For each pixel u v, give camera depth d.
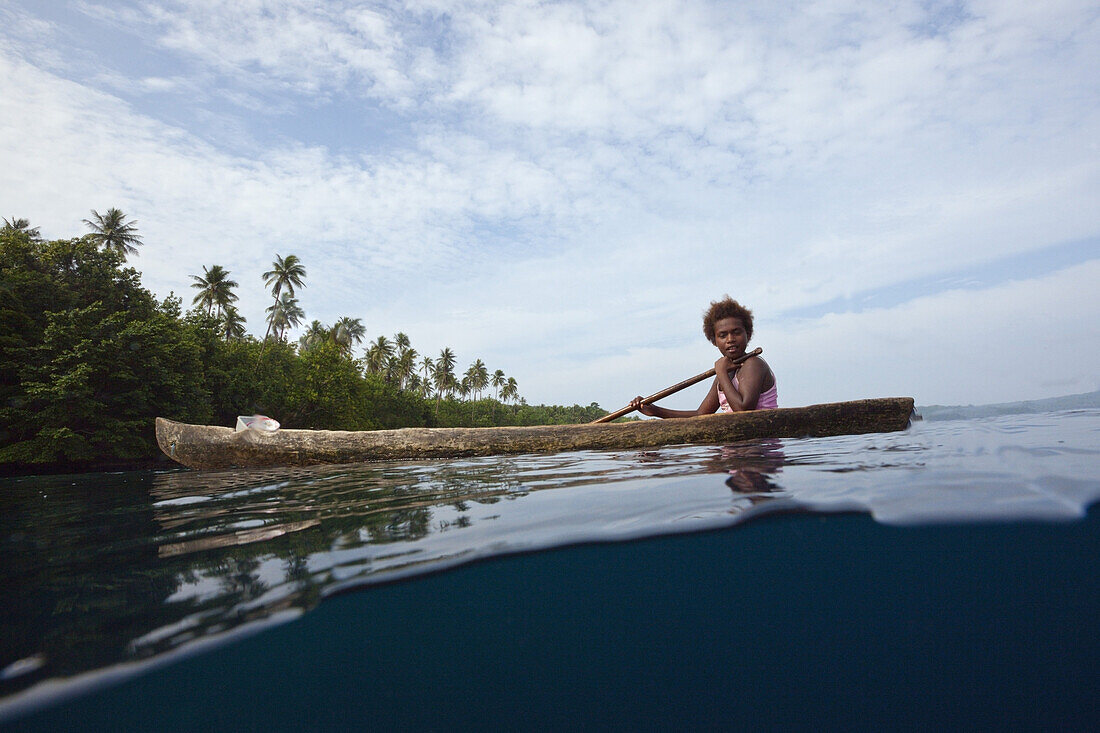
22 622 1.17
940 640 1.42
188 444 4.87
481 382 78.19
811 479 2.00
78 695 0.98
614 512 1.76
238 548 1.68
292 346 39.75
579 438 4.20
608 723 1.44
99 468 20.20
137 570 1.50
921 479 1.82
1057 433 2.91
